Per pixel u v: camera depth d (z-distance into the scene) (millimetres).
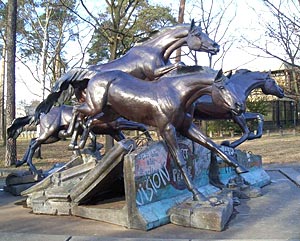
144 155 4707
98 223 4859
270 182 8156
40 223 4949
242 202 6004
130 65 6930
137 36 14281
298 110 43594
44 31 19781
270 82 8406
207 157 6656
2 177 11336
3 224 4953
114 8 14891
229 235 4109
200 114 7504
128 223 4527
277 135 32500
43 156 19359
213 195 5520
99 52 25000
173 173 5281
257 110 31375
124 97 5277
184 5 16203
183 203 4902
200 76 4980
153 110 5094
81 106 5816
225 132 31703
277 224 4547
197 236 4113
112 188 5598
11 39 15414
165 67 6754
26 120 8992
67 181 5863
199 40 7000
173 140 5051
